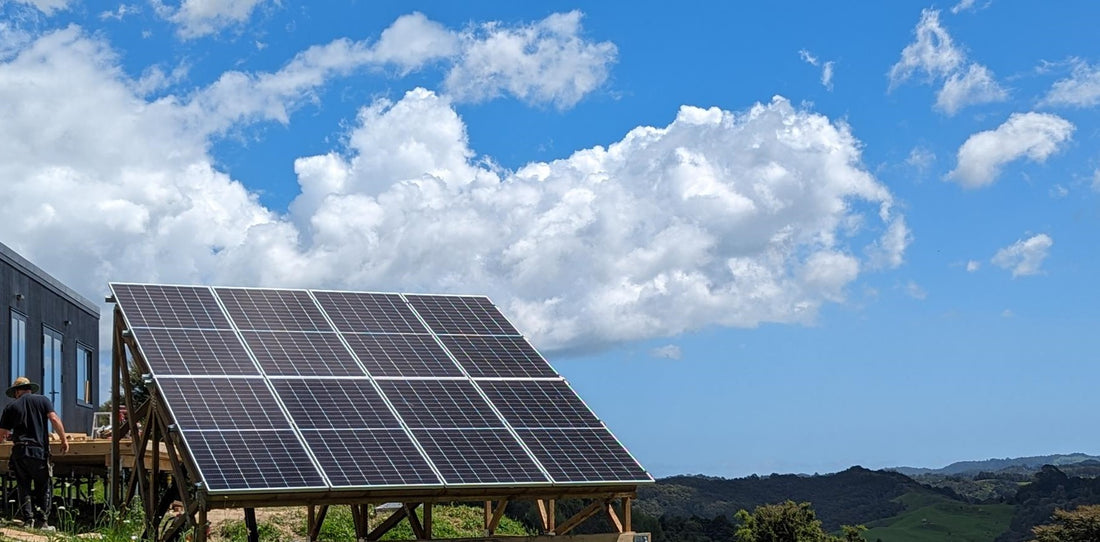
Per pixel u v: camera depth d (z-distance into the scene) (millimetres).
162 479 22109
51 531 18438
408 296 23844
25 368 32562
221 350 19344
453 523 30047
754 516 63125
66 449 19750
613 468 18984
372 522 28328
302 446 17172
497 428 19297
